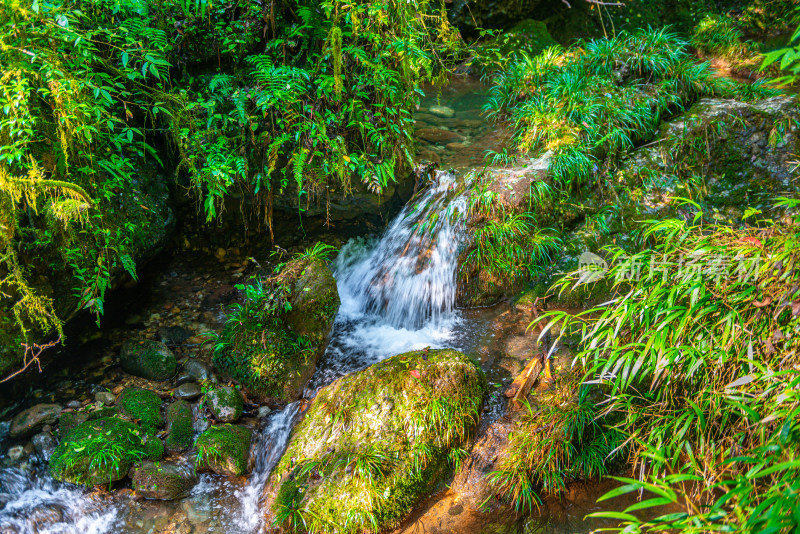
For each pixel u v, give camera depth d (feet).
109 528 11.00
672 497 7.91
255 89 14.25
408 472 11.23
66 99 11.50
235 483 11.98
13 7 10.59
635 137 18.44
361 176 15.98
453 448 11.75
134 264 13.98
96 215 12.96
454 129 20.72
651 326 10.99
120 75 13.39
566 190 16.99
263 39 15.10
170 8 14.25
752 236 10.17
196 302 15.81
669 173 17.57
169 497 11.51
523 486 10.98
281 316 14.03
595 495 11.18
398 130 16.05
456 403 12.01
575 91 19.08
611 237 16.58
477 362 13.93
